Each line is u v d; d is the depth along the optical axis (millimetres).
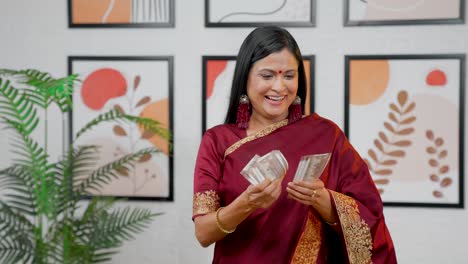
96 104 2617
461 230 2480
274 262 1408
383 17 2471
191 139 2602
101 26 2600
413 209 2500
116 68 2604
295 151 1456
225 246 1472
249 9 2525
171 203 2621
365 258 1411
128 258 2635
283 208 1420
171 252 2625
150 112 2600
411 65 2463
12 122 2240
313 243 1433
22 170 2230
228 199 1459
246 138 1495
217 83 2555
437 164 2473
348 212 1395
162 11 2580
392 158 2492
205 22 2545
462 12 2426
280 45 1419
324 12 2502
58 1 2633
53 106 2641
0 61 2666
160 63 2584
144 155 2609
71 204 2264
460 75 2438
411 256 2508
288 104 1459
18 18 2650
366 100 2490
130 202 2629
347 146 1519
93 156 2623
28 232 2291
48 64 2648
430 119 2467
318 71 2516
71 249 2193
